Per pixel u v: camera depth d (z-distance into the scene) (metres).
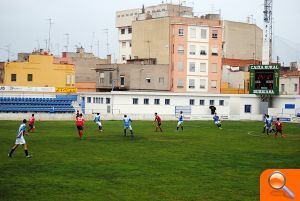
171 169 26.31
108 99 80.56
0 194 19.47
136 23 101.94
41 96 84.69
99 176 23.81
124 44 130.50
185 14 108.25
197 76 93.88
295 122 77.75
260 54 118.75
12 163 27.62
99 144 38.72
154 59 95.12
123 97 80.31
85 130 52.78
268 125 52.25
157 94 81.75
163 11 115.62
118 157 30.88
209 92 94.81
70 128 54.28
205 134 50.41
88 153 32.72
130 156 31.45
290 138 47.72
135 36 102.12
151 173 24.91
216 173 25.22
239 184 22.31
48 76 91.94
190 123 69.25
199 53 93.88
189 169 26.39
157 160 29.73
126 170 25.73
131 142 40.72
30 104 78.19
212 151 35.16
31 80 91.00
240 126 64.81
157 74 92.19
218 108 85.69
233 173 25.30
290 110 83.19
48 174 24.14
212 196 19.75
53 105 79.62
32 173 24.36
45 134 46.69
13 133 46.44
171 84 91.94
